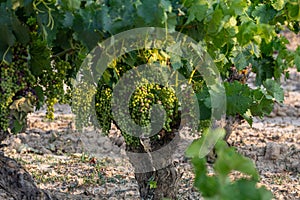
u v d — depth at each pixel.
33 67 4.64
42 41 4.55
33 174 8.20
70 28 4.30
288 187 8.02
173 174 6.00
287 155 9.37
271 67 5.93
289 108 12.85
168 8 4.25
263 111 5.66
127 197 7.31
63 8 4.26
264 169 8.98
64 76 4.89
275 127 11.59
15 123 4.84
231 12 4.62
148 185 5.98
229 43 5.06
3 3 4.26
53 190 7.57
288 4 5.23
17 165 5.34
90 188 7.71
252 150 9.80
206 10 4.41
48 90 4.92
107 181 8.01
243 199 2.23
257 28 4.69
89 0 4.28
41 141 10.01
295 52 5.58
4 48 4.33
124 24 4.29
